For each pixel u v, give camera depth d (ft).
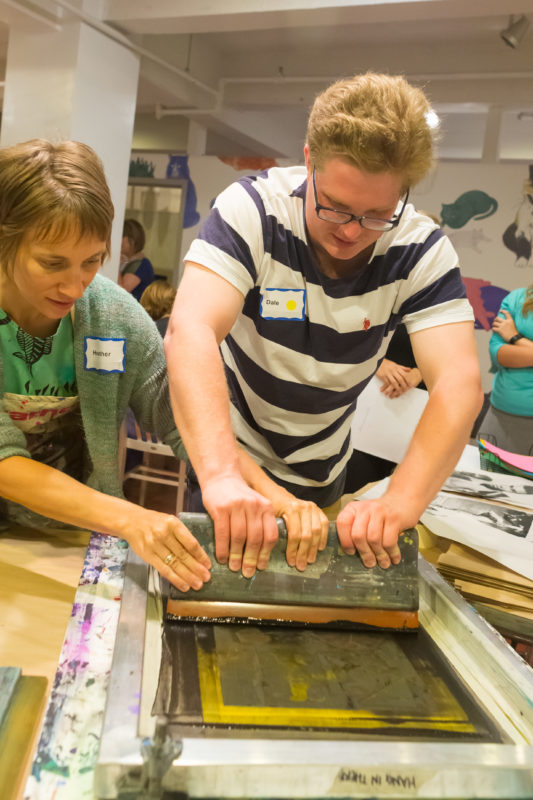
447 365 3.55
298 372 3.90
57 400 3.81
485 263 17.11
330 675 2.46
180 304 3.37
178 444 4.14
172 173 19.94
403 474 3.25
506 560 3.51
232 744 1.89
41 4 12.96
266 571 2.85
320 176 3.06
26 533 3.92
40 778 1.93
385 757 1.88
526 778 1.88
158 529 2.81
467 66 17.90
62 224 2.76
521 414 10.43
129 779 1.80
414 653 2.69
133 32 14.61
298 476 4.40
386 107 2.83
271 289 3.65
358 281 3.69
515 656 2.53
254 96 20.36
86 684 2.35
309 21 13.34
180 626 2.73
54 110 13.97
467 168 16.96
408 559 2.95
